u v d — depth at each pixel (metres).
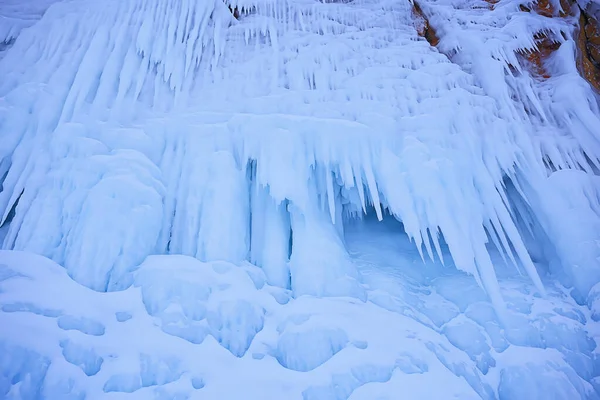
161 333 3.41
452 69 6.95
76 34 5.98
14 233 4.35
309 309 4.23
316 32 7.35
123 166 4.61
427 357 3.80
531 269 5.29
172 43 6.14
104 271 3.94
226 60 6.64
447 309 5.38
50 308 3.12
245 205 5.37
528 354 4.53
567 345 4.67
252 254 5.36
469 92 6.82
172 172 5.20
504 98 6.80
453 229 5.09
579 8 8.31
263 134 5.35
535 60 7.83
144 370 2.96
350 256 6.24
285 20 7.29
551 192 5.95
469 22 8.20
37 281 3.37
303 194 5.12
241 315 3.90
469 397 3.34
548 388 4.04
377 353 3.67
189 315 3.68
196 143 5.30
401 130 5.82
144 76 5.81
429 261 6.59
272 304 4.38
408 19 8.42
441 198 5.23
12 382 2.49
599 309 4.96
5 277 3.25
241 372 3.32
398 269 6.17
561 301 5.29
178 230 4.87
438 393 3.30
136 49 5.91
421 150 5.51
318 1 7.89
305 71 6.42
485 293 5.45
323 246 5.26
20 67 5.65
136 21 6.14
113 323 3.36
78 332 3.02
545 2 8.55
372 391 3.23
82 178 4.43
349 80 6.35
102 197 4.22
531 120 6.87
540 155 6.26
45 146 4.89
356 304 4.61
